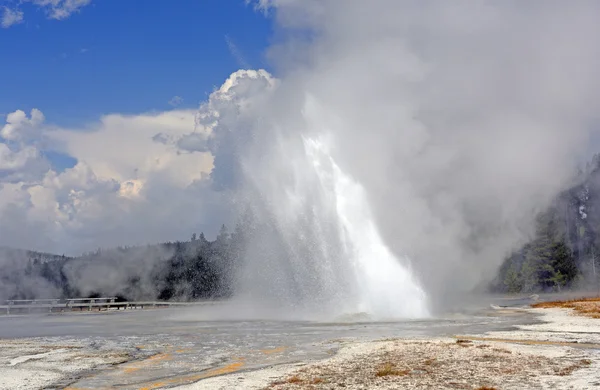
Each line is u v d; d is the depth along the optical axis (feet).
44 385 63.62
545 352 75.36
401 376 61.41
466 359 70.28
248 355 82.69
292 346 90.89
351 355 76.59
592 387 53.67
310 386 58.23
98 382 64.90
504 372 61.87
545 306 172.35
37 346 96.78
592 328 104.78
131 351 89.15
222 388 58.80
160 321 150.71
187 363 76.84
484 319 130.93
